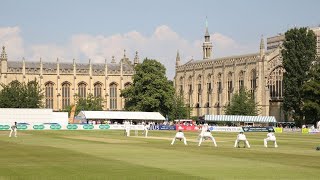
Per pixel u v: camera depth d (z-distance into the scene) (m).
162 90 193.38
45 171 39.03
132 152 57.91
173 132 136.38
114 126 163.62
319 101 162.50
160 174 37.59
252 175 37.16
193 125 164.38
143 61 194.88
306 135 124.56
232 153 57.16
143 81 192.12
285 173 38.31
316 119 165.50
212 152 58.50
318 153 57.91
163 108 197.38
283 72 193.62
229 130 152.25
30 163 44.84
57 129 157.62
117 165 43.44
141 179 35.09
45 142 79.62
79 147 66.75
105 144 74.31
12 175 36.69
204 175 37.09
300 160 48.56
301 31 176.38
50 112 167.38
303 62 174.25
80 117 190.12
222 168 41.47
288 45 177.50
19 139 89.81
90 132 131.25
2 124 158.38
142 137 100.19
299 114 173.62
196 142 81.50
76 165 43.28
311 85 161.75
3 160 47.53
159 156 52.47
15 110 163.50
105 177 35.91
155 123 185.12
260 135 121.19
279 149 65.25
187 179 35.09
